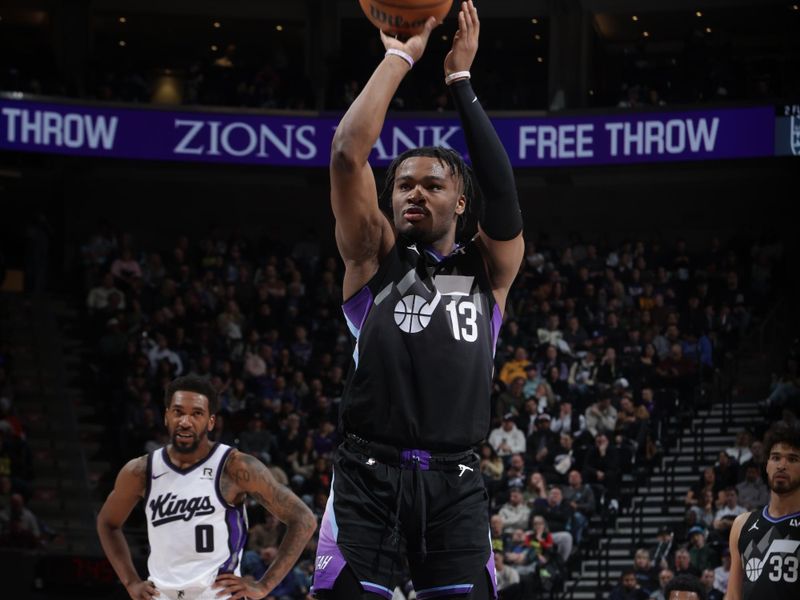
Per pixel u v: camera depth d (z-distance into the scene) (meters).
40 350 31.67
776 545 7.79
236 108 33.47
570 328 29.36
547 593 22.28
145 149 33.03
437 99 34.38
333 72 34.66
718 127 32.00
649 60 39.47
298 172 36.62
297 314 31.64
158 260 32.72
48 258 35.16
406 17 5.12
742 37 38.66
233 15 37.94
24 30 38.44
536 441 24.97
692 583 10.11
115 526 7.42
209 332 29.77
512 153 33.09
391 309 4.98
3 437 25.78
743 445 24.12
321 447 25.83
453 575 4.95
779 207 35.97
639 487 25.86
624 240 33.44
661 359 28.08
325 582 4.90
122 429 26.62
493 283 5.24
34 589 16.89
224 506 7.27
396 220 5.15
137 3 37.25
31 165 35.88
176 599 7.14
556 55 36.16
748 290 31.91
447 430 4.94
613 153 32.59
